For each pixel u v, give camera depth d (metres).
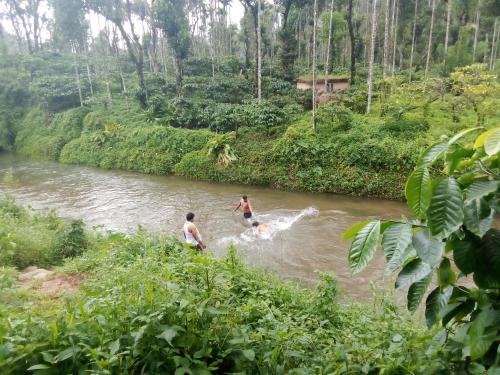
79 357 2.44
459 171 1.90
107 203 14.46
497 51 32.12
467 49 27.52
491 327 1.71
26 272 6.30
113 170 21.19
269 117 18.70
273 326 3.41
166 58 42.03
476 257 1.68
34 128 29.62
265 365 2.66
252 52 39.31
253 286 5.05
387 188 14.06
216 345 2.70
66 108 30.80
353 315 4.62
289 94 23.98
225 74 32.16
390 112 17.83
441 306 1.95
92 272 6.03
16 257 6.64
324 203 13.74
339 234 10.40
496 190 1.66
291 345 2.97
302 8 35.53
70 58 40.72
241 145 18.06
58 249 7.42
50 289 5.34
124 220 12.32
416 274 1.83
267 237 10.28
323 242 9.80
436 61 32.19
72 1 29.00
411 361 2.43
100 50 50.69
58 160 24.98
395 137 15.41
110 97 29.38
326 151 15.68
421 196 1.64
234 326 2.99
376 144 14.79
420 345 2.58
